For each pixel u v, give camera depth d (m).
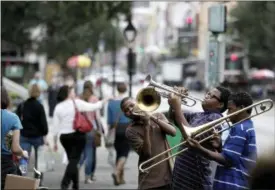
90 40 57.91
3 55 51.12
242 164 6.96
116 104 14.27
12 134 8.31
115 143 14.39
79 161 13.52
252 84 75.88
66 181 13.22
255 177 3.23
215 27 15.30
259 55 69.06
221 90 7.70
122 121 14.29
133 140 8.34
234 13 64.31
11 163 8.34
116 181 14.41
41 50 47.38
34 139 13.12
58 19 33.72
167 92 7.43
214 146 7.09
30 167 13.03
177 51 98.19
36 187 6.76
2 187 8.26
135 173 16.53
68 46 47.03
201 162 7.55
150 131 8.31
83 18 25.95
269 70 77.88
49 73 65.19
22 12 32.09
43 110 13.14
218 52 15.55
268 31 60.97
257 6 62.88
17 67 50.97
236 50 74.94
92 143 14.59
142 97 7.47
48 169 13.35
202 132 6.97
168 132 8.25
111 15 24.88
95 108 13.28
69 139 13.19
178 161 7.68
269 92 68.25
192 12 26.56
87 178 14.80
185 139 7.00
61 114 13.19
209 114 7.62
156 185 8.18
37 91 13.13
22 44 43.22
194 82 83.19
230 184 6.93
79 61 49.72
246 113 7.02
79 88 31.00
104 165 17.98
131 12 25.33
